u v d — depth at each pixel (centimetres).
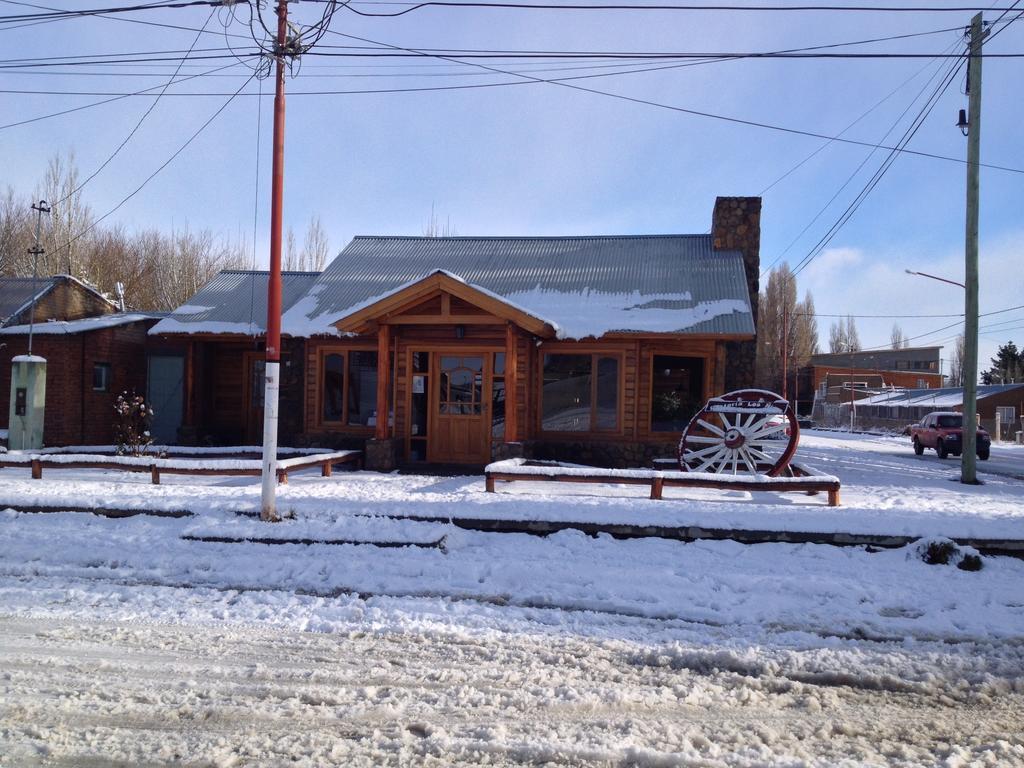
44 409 1673
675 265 1827
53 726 461
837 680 564
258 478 1345
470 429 1507
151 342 1872
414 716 484
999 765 426
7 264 3772
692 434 1345
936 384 7769
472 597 770
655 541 907
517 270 1864
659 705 509
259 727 463
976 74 1636
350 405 1652
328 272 1936
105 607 733
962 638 657
